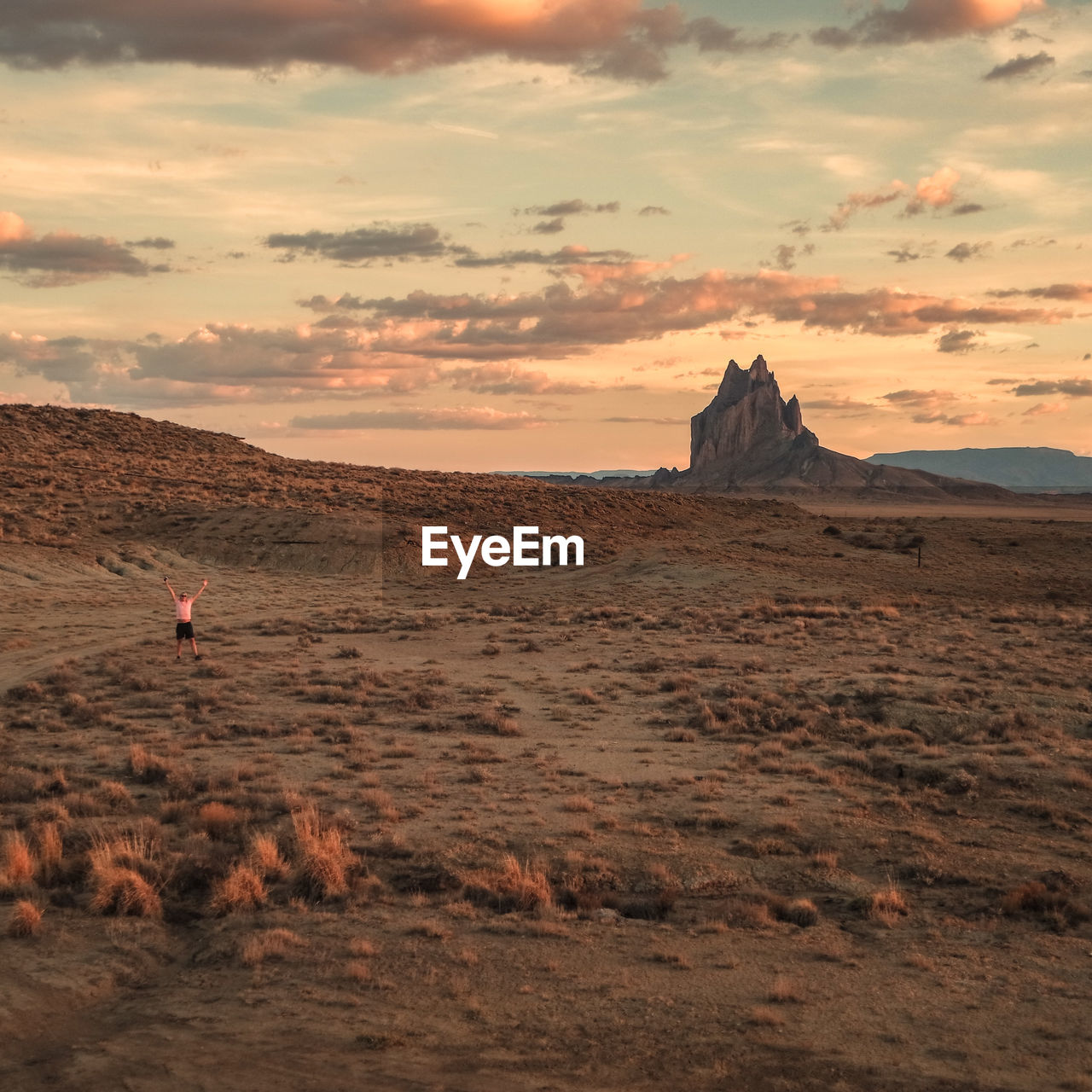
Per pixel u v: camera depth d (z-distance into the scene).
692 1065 8.45
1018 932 12.44
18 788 17.83
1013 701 26.02
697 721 24.98
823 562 74.62
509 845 15.29
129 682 29.05
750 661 33.09
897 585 65.12
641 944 11.62
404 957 10.93
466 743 22.23
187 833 15.53
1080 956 11.61
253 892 12.73
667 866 14.59
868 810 17.89
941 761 20.64
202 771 19.58
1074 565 78.50
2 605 48.53
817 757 21.80
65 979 10.06
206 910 12.46
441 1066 8.27
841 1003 9.97
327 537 74.75
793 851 15.49
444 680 30.81
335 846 14.17
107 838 14.93
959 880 14.46
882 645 36.94
